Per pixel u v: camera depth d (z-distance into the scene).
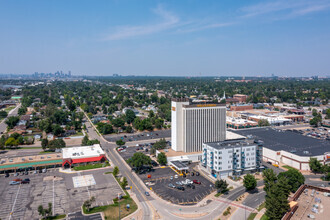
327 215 141.50
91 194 174.50
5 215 147.62
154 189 182.62
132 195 173.12
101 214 148.38
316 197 163.75
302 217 140.00
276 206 137.25
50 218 144.12
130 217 145.50
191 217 146.00
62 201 164.38
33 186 187.00
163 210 153.62
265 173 180.38
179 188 181.50
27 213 149.88
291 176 178.25
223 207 156.88
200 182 193.50
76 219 143.25
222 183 174.38
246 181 177.00
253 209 153.75
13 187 185.25
